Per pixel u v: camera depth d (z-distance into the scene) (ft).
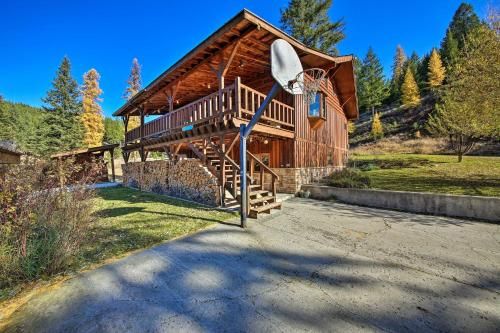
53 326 7.49
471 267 11.54
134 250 13.73
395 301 8.85
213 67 25.44
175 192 32.78
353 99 48.47
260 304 8.67
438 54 113.70
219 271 11.24
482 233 16.42
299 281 10.34
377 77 117.91
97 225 17.85
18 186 11.46
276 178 24.91
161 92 34.73
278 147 33.47
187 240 15.34
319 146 38.58
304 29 62.08
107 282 10.19
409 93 108.58
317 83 21.68
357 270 11.34
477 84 28.25
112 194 36.65
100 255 13.00
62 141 77.00
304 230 17.46
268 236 16.15
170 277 10.65
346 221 19.80
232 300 8.92
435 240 15.26
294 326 7.48
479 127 34.88
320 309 8.37
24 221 10.87
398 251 13.58
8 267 10.05
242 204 18.08
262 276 10.79
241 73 33.65
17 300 8.91
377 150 85.05
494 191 24.97
